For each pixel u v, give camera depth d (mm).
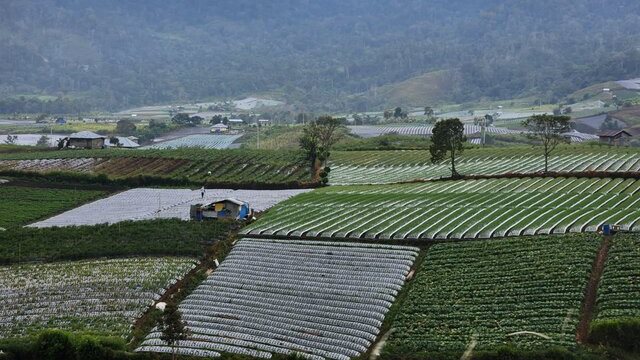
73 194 148250
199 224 119562
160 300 97625
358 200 129375
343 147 198750
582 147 172750
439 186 137750
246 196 141750
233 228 118312
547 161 154875
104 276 103438
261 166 166125
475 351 77000
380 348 81438
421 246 104438
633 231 99812
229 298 96250
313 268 101312
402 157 174875
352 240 108938
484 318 83438
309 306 91812
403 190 135625
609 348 75500
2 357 82375
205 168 165750
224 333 87250
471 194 128375
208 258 109188
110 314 93438
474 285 90562
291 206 128500
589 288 86812
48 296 98438
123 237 115312
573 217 108875
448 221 112250
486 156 169750
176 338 80875
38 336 84062
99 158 178625
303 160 171250
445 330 82312
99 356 82312
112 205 139250
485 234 104812
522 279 89938
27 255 110938
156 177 156750
